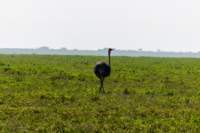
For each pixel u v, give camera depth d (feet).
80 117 70.59
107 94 97.04
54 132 60.90
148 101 88.43
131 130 63.10
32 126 64.13
